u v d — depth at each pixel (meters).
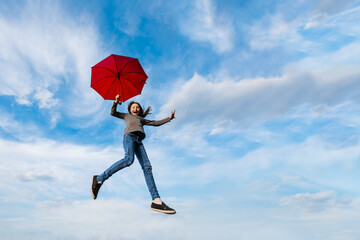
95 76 5.50
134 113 5.95
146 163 5.38
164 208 4.98
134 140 5.39
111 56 5.64
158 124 5.71
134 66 5.59
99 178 5.11
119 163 5.13
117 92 5.69
